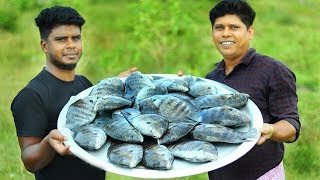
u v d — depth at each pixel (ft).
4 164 8.16
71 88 4.96
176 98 4.72
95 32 15.30
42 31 4.83
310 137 9.05
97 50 14.03
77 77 5.28
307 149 8.67
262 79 5.03
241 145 4.19
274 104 4.96
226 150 4.23
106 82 5.07
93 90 5.00
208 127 4.34
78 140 4.20
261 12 18.80
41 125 4.68
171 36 12.89
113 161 4.01
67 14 4.76
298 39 15.69
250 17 5.15
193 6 16.40
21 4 15.97
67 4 13.37
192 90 5.04
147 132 4.24
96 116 4.68
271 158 5.07
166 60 12.69
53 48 4.77
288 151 8.73
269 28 17.01
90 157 4.05
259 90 5.03
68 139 4.24
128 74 5.56
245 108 4.79
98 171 5.02
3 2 16.19
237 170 5.11
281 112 4.91
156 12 13.16
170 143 4.29
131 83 5.15
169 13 13.33
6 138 9.06
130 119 4.41
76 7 13.62
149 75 5.56
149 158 4.03
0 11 15.84
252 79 5.07
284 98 4.93
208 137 4.29
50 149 4.34
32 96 4.67
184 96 4.90
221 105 4.76
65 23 4.75
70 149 4.09
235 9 5.05
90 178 4.96
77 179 4.90
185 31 13.20
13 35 14.98
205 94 4.96
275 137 4.62
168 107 4.63
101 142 4.19
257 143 4.38
